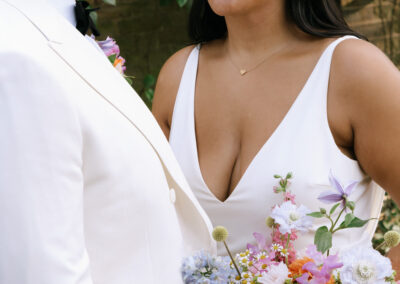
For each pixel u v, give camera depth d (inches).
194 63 67.6
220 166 60.8
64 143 35.0
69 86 37.2
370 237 62.4
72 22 48.4
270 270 45.0
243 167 58.9
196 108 64.7
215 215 60.3
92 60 42.1
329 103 56.1
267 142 57.2
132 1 137.3
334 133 56.4
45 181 33.8
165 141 45.3
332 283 43.6
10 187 33.2
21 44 35.4
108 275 40.2
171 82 69.1
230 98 62.3
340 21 60.4
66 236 34.4
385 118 53.1
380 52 56.5
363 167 57.1
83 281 35.2
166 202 43.0
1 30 36.1
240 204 57.6
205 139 63.0
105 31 134.5
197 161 62.1
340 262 44.1
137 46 139.0
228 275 45.8
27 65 34.4
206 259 45.6
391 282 44.8
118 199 39.0
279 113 58.6
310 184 54.5
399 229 142.3
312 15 59.5
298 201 55.2
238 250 58.9
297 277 44.3
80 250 35.5
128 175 39.4
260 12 59.0
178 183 45.1
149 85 133.3
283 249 48.4
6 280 33.2
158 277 42.0
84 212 38.7
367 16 157.4
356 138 55.7
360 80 53.9
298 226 46.9
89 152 37.9
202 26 69.2
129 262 40.8
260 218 57.1
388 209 146.0
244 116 60.7
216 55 66.6
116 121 40.1
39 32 38.9
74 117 35.9
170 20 142.3
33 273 33.0
